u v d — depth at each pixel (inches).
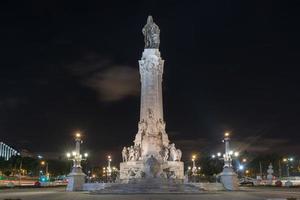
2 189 2910.9
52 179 6250.0
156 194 1974.7
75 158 2699.3
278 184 3511.3
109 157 4205.2
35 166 6550.2
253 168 6929.1
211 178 3228.3
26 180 5723.4
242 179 4719.5
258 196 1802.4
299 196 1817.2
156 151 2901.1
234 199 1545.3
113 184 2497.5
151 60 3088.1
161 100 3078.2
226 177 2625.5
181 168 2906.0
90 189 2583.7
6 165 6363.2
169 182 2309.3
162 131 2987.2
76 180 2605.8
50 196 1835.6
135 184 2244.1
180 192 2108.8
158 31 3198.8
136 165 2851.9
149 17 3238.2
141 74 3110.2
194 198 1608.0
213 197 1694.1
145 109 3026.6
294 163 7190.0
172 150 2942.9
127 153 2989.7
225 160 2704.2
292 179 4945.9
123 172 2928.2
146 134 2952.8
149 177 2468.0
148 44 3166.8
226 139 2753.4
